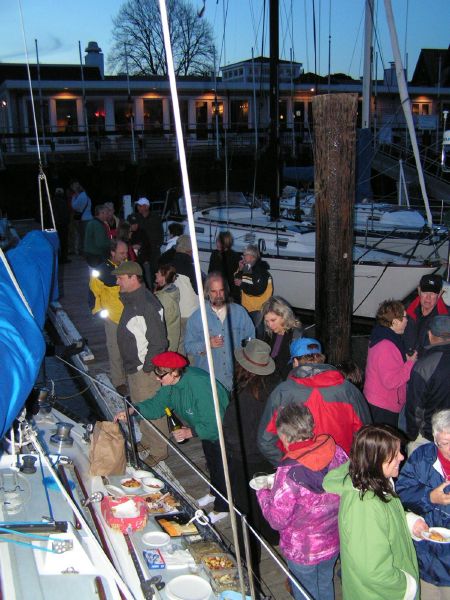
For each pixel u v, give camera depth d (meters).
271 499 2.89
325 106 5.13
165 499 3.20
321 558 2.90
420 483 2.95
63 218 13.31
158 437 4.96
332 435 3.34
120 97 27.44
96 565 2.36
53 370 8.42
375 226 11.42
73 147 26.72
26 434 2.84
